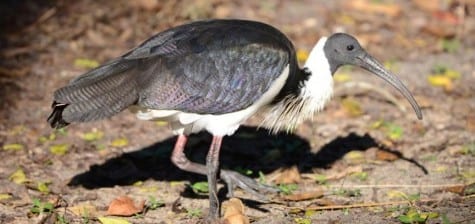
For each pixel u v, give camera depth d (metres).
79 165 12.62
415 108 11.89
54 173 12.33
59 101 10.51
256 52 11.07
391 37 17.88
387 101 15.09
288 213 10.99
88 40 17.11
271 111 11.80
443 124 14.19
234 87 10.96
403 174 12.32
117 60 10.91
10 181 11.92
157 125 14.10
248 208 11.23
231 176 11.64
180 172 12.56
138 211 10.93
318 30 17.92
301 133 13.89
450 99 15.13
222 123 11.12
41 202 11.23
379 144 13.44
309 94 11.82
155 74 10.75
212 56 10.92
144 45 11.11
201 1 18.56
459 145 13.33
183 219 10.86
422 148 13.25
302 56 16.44
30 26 17.41
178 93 10.80
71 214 10.95
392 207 11.10
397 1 19.50
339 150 13.29
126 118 14.32
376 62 11.95
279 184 12.05
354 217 10.74
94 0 18.75
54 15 17.98
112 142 13.41
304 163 12.88
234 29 11.23
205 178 12.37
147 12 18.28
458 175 12.16
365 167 12.62
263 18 18.31
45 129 13.78
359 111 14.59
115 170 12.52
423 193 11.63
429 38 17.91
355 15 18.72
